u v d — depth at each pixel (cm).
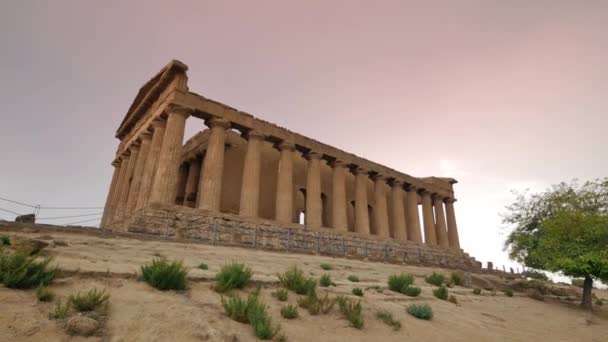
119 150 3778
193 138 3566
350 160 3509
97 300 582
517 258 2402
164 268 758
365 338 729
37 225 1305
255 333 613
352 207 4228
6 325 466
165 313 607
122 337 507
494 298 1714
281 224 2620
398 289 1280
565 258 1897
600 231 1852
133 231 1877
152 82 2930
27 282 596
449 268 3100
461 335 903
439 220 4288
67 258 838
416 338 801
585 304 2011
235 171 3306
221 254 1467
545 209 2416
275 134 2994
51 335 471
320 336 683
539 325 1293
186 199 3303
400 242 3444
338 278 1353
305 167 3866
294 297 898
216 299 752
